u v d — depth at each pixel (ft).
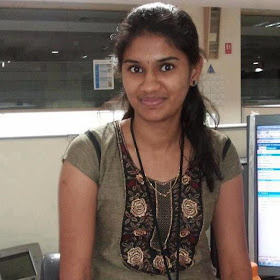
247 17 6.75
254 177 3.46
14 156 3.93
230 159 2.96
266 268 3.48
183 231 2.67
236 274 2.91
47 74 6.26
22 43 6.12
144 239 2.61
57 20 6.18
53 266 3.00
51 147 4.00
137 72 2.51
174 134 2.76
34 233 4.02
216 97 6.60
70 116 5.42
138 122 2.68
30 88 6.17
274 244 3.47
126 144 2.70
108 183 2.61
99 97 6.41
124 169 2.64
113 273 2.61
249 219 3.48
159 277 2.61
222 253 2.95
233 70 6.73
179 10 2.53
